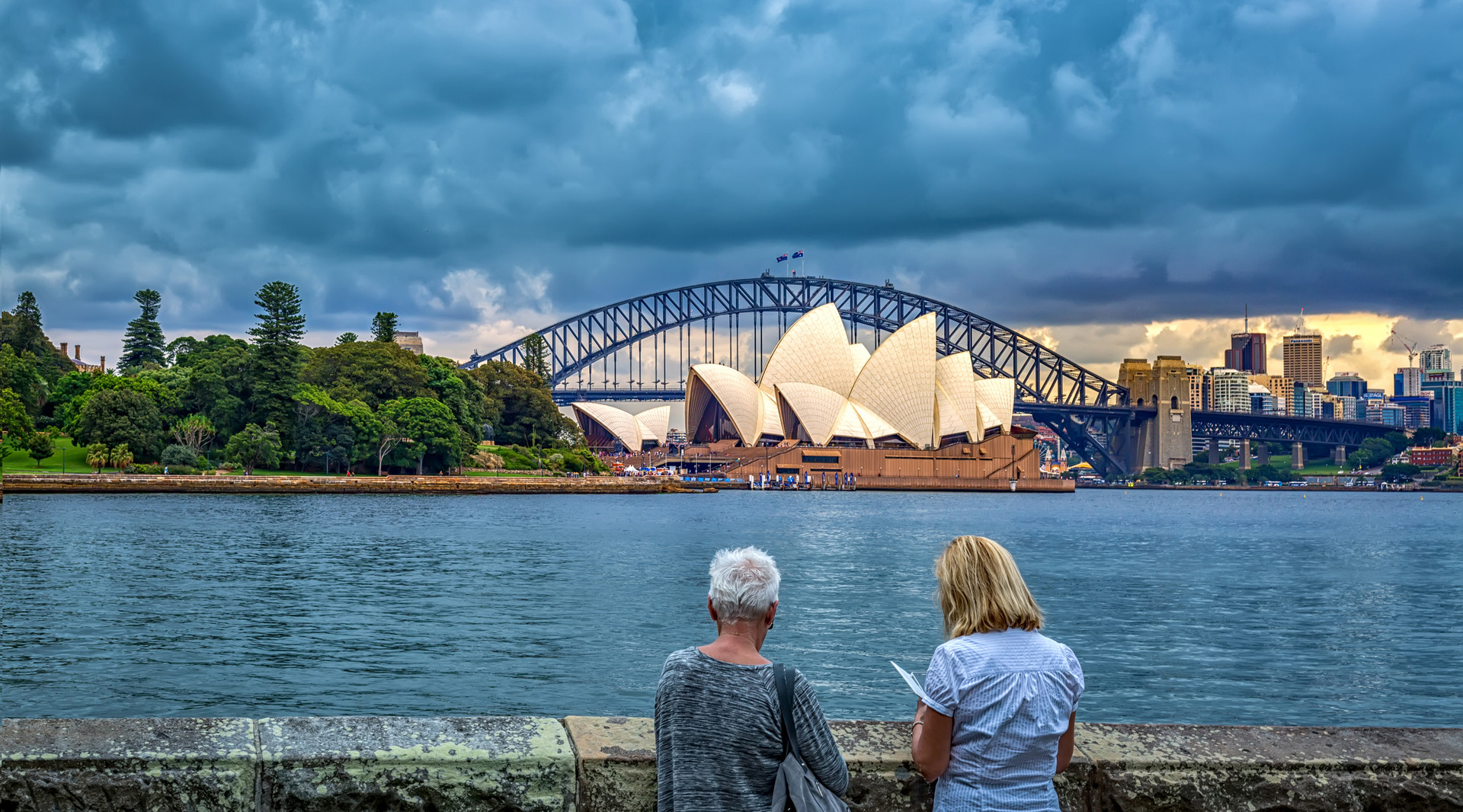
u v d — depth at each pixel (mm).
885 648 32656
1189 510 166250
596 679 28156
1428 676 30453
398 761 5527
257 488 127938
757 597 5531
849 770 5688
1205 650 33906
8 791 5230
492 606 40125
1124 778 5906
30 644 31672
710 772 5211
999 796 5250
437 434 153875
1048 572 58031
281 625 35438
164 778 5352
